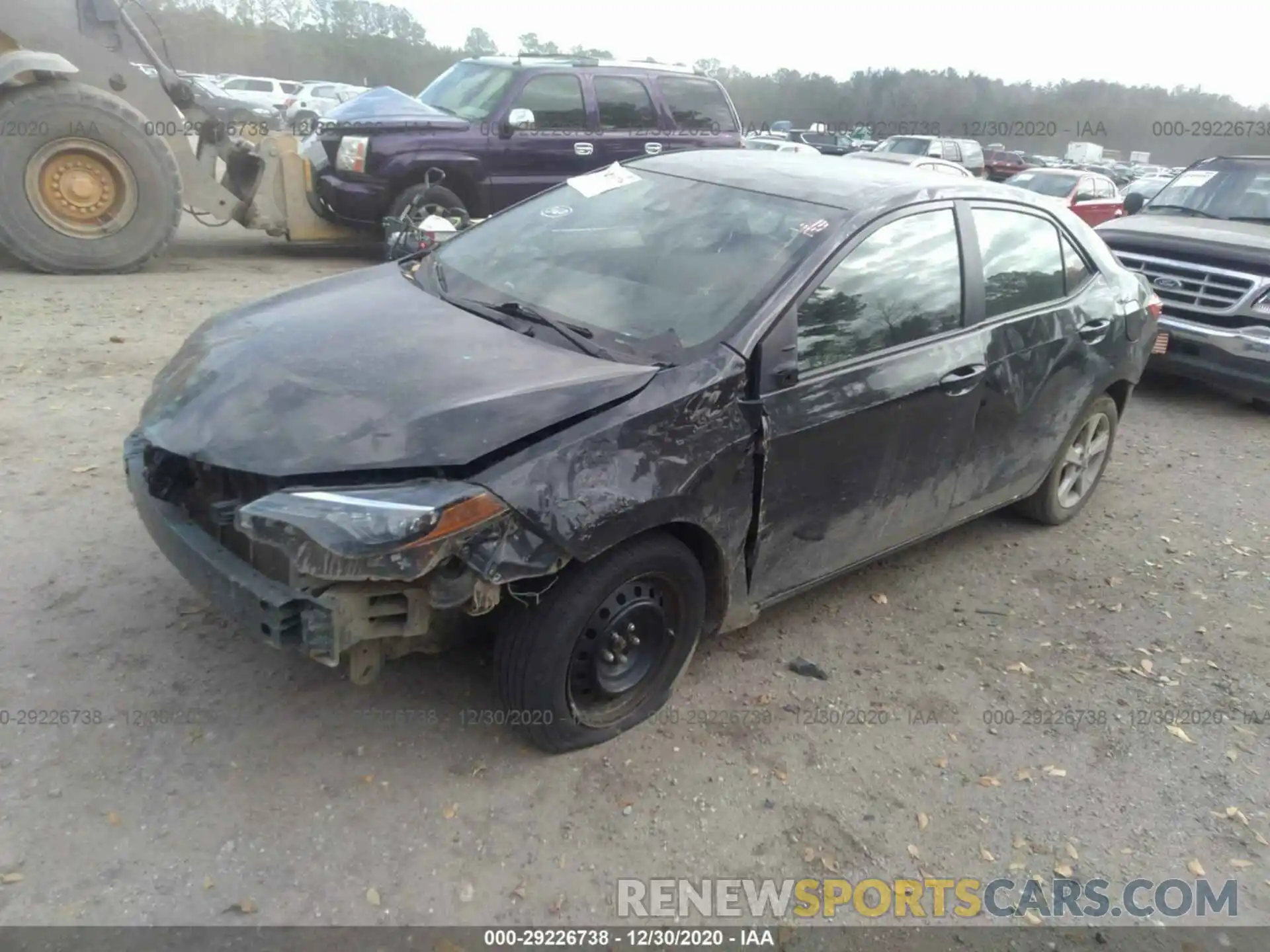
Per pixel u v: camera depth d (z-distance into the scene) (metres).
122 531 4.27
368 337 3.35
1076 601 4.53
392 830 2.85
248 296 8.64
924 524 4.21
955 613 4.33
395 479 2.73
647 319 3.43
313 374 3.10
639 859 2.84
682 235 3.81
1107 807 3.23
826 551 3.77
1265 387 7.17
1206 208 8.70
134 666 3.41
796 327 3.38
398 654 2.95
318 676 3.44
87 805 2.82
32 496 4.49
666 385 3.10
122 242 9.16
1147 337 5.16
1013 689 3.81
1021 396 4.34
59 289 8.38
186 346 3.64
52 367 6.19
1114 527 5.36
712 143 11.73
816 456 3.47
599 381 3.04
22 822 2.75
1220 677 4.01
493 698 3.40
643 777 3.15
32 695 3.23
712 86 11.79
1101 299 4.80
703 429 3.12
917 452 3.90
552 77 10.71
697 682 3.66
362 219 10.14
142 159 9.03
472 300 3.72
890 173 4.27
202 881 2.62
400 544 2.56
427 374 3.07
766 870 2.86
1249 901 2.90
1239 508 5.75
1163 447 6.76
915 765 3.34
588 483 2.84
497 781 3.06
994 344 4.12
